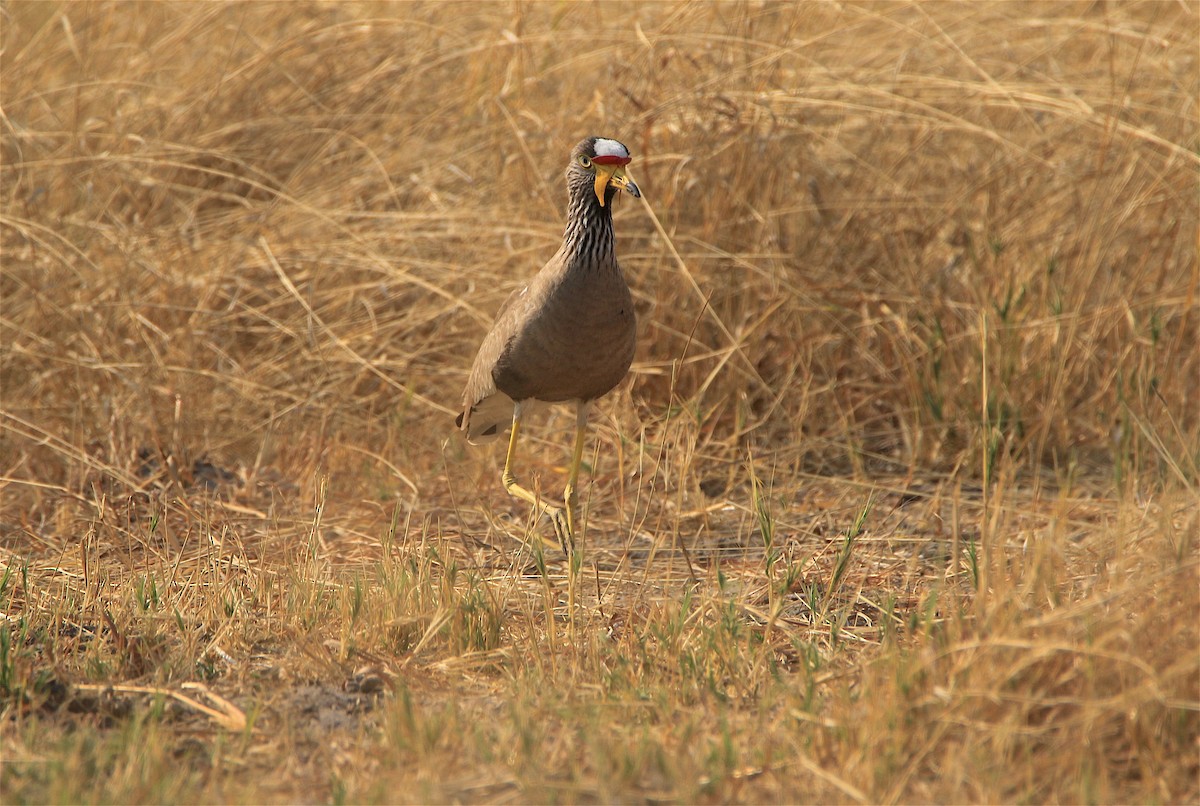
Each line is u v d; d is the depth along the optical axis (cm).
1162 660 639
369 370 1220
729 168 1228
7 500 1064
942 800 589
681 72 1300
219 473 1133
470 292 1227
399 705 664
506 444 1200
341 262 1242
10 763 617
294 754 652
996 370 1174
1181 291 1224
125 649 753
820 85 1312
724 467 1143
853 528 884
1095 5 1519
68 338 1197
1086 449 1188
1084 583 779
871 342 1241
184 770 621
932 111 1247
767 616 842
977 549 951
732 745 634
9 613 833
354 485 1121
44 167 1316
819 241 1257
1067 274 1226
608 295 897
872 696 645
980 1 1430
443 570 844
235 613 821
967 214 1288
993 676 636
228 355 1236
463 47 1455
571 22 1481
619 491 1097
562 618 860
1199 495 746
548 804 588
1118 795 598
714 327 1201
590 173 876
